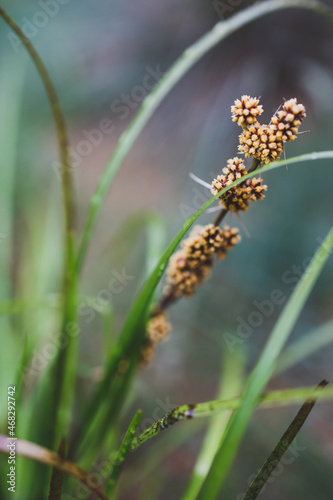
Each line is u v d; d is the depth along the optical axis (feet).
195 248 1.56
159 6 5.75
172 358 3.54
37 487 1.77
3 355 2.10
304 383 3.42
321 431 3.01
